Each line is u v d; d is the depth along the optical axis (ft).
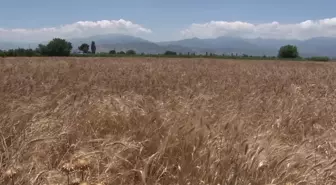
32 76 32.04
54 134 13.16
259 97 22.68
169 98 20.34
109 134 13.76
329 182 10.59
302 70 61.98
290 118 17.85
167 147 11.94
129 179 10.89
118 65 60.54
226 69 60.54
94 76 32.78
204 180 10.16
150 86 26.16
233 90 26.63
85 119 15.38
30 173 10.09
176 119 14.71
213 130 13.50
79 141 12.01
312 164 11.39
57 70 41.42
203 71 49.06
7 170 9.49
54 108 17.38
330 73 51.37
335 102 22.99
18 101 17.62
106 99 18.56
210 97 21.01
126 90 24.27
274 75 44.06
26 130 13.14
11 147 11.46
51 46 274.98
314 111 20.13
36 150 11.62
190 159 11.45
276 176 10.36
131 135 13.61
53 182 9.83
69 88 23.35
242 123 15.10
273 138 14.02
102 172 10.62
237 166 10.44
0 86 22.36
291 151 12.21
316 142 14.69
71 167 9.20
